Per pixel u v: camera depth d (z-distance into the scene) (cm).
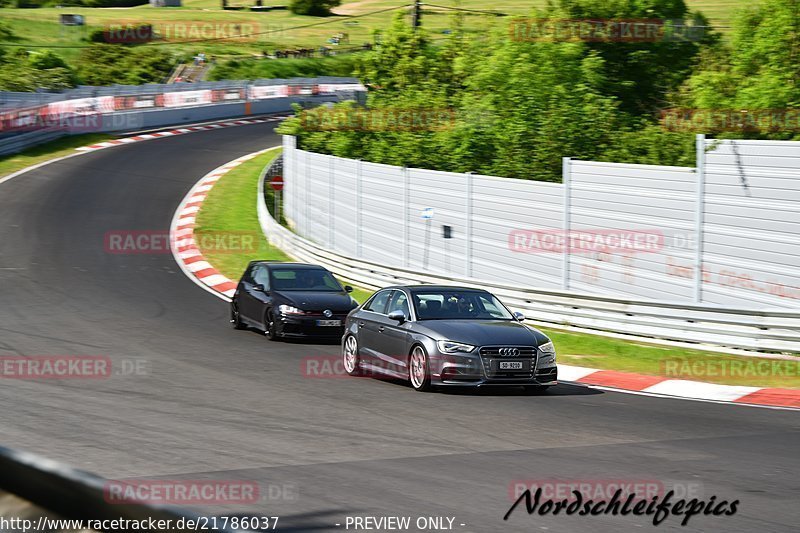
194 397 3222
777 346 4288
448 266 6359
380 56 10900
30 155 11831
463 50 10256
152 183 10625
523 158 7638
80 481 1103
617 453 2422
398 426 2756
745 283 4581
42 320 5138
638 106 8994
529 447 2483
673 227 4900
